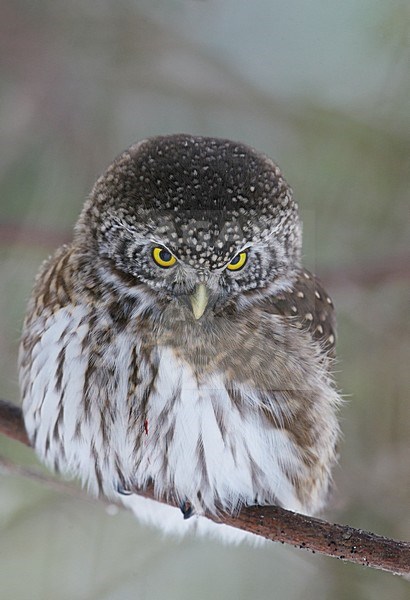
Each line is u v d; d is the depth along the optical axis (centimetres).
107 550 261
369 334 259
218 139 248
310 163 260
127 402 246
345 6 260
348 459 258
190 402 246
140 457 247
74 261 247
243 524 247
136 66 261
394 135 260
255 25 262
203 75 261
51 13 260
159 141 247
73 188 258
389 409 258
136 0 261
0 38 260
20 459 257
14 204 258
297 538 246
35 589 259
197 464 247
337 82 261
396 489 258
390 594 258
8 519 260
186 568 262
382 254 259
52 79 260
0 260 257
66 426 247
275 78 261
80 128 260
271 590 261
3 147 258
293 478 247
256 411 246
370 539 245
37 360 247
